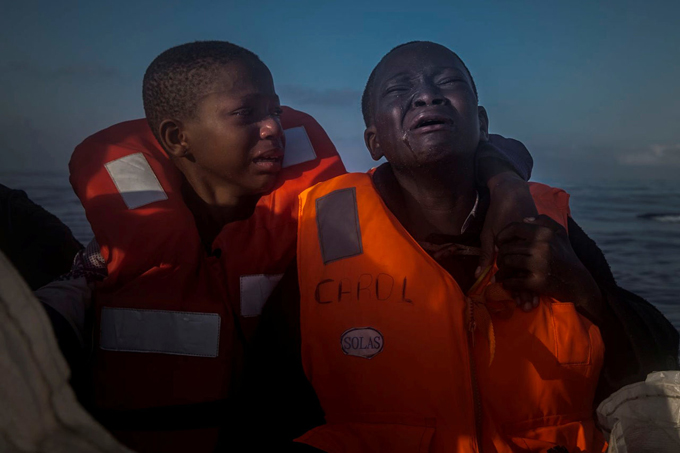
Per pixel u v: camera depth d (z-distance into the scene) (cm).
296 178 224
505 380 162
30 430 56
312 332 174
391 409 162
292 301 185
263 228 211
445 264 180
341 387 168
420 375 160
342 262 177
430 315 164
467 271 180
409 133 178
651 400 115
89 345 210
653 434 114
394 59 190
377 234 177
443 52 189
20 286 58
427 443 155
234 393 205
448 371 159
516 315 165
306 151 233
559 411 165
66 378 61
